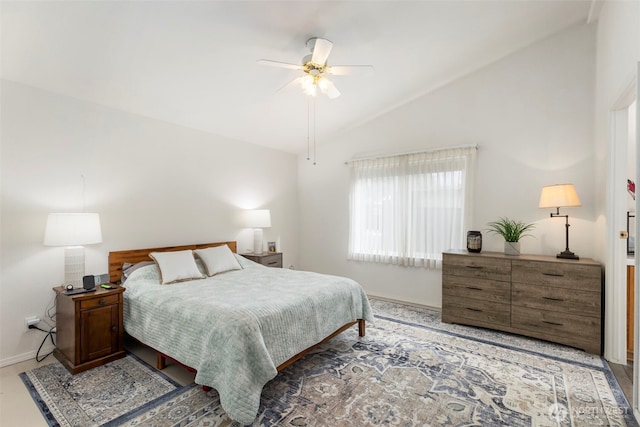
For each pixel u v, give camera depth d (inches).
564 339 110.5
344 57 124.6
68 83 109.0
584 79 123.2
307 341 92.1
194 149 159.6
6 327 100.5
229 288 107.8
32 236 106.0
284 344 84.4
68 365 95.3
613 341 99.5
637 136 70.2
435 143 160.1
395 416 72.5
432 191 159.9
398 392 82.5
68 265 102.1
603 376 90.5
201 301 90.4
